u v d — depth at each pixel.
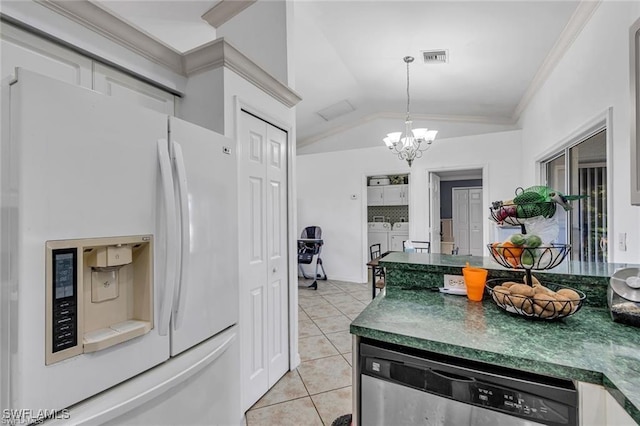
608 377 0.69
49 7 1.23
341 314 3.72
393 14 2.76
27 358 0.77
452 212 8.07
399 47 3.28
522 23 2.63
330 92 4.49
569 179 2.79
